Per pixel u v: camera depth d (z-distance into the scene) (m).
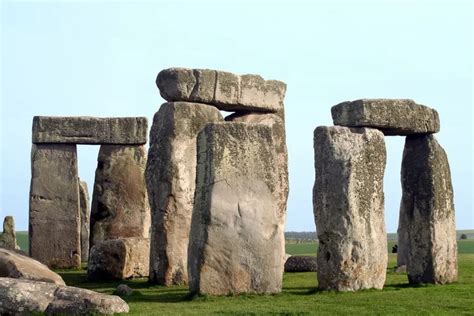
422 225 16.73
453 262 16.94
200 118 18.67
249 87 19.62
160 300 14.68
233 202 14.61
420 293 14.77
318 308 13.01
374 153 15.59
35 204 25.23
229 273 14.48
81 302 12.18
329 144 15.27
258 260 14.65
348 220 15.12
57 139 25.36
